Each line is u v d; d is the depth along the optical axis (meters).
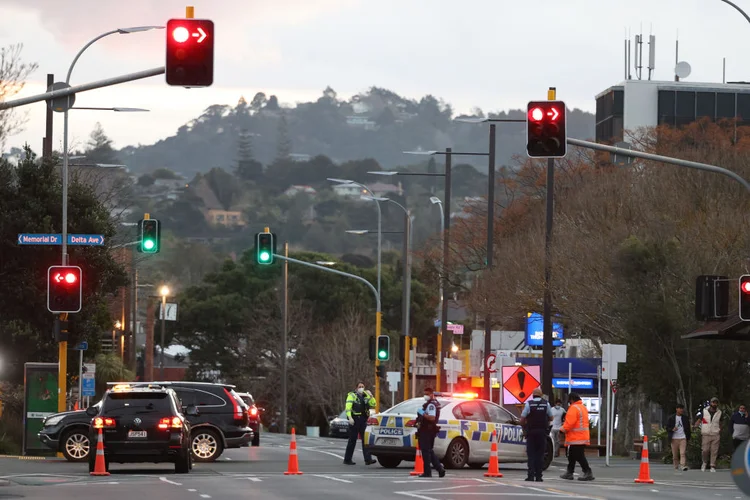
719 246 106.81
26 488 58.19
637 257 106.31
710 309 74.19
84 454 82.75
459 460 79.25
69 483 62.06
